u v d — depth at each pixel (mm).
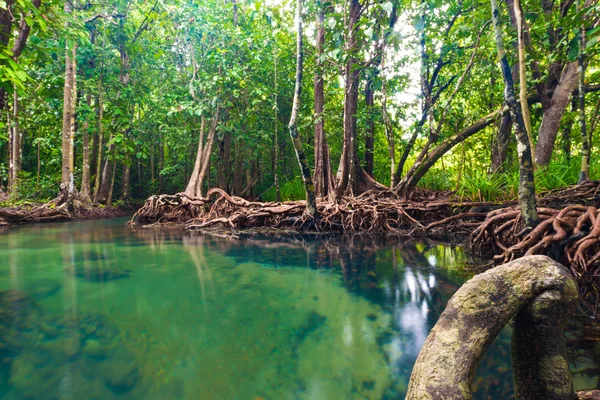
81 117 9148
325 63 6402
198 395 1280
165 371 1443
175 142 11906
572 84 6016
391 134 7113
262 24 9438
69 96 8852
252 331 1840
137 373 1428
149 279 2852
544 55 5250
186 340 1729
